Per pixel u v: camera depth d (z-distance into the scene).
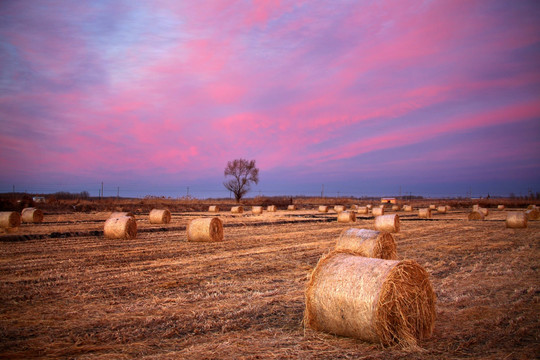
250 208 51.28
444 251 14.67
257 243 16.31
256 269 10.94
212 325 6.39
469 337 5.95
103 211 35.88
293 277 10.01
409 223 29.31
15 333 5.93
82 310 7.08
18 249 13.79
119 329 6.17
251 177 67.31
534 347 5.53
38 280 9.27
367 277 5.84
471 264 12.00
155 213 24.92
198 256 12.93
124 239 16.98
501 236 19.88
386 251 11.79
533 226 26.00
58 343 5.55
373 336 5.64
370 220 32.19
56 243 15.43
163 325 6.36
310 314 6.26
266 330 6.20
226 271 10.62
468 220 33.22
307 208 55.75
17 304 7.39
